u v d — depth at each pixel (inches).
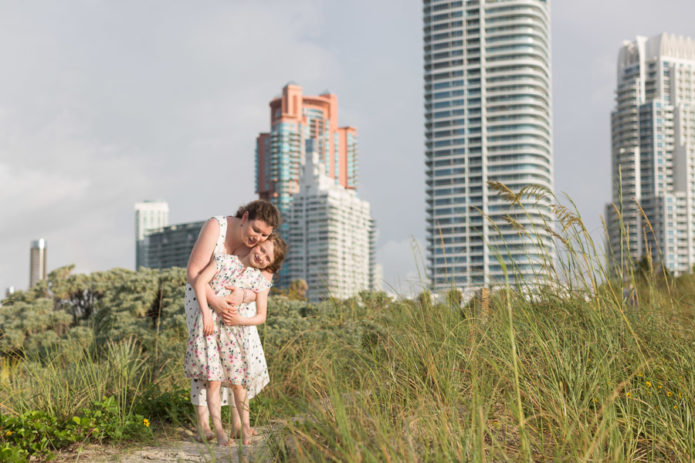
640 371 163.6
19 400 196.5
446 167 6235.2
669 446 133.3
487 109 6210.6
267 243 170.9
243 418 167.8
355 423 127.5
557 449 121.1
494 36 6269.7
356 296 330.6
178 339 321.4
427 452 116.7
